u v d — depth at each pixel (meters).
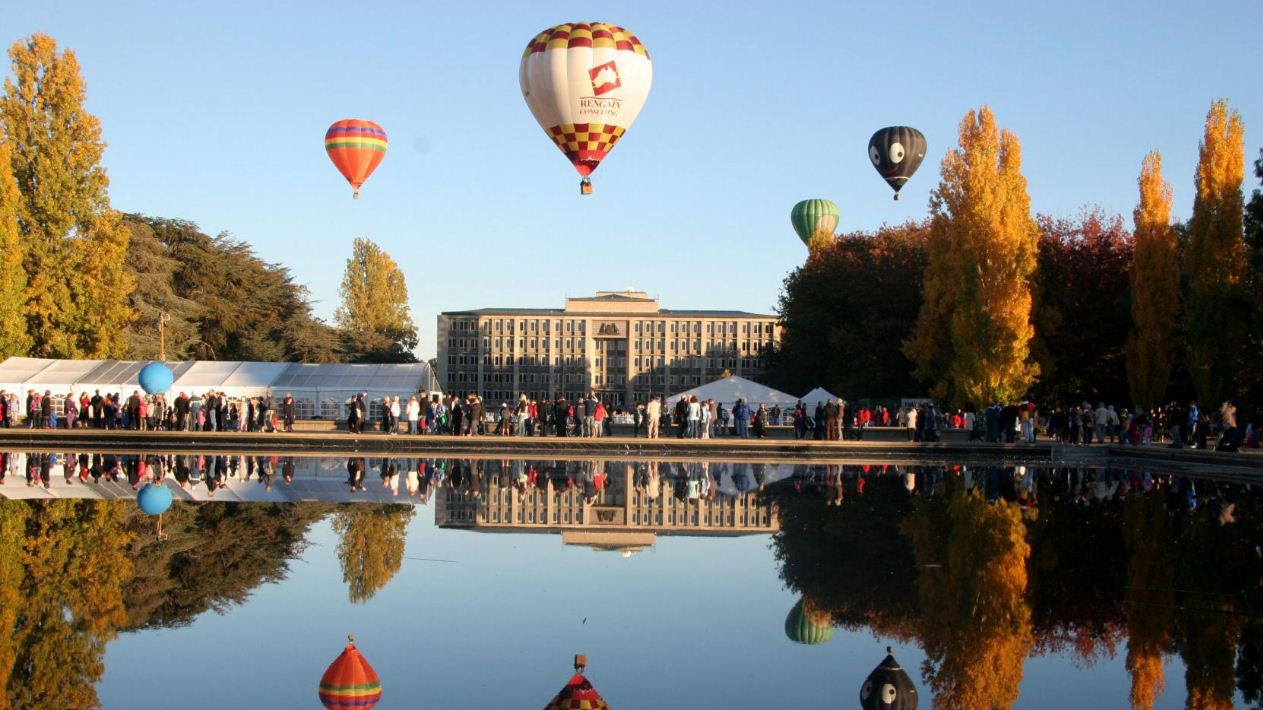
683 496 23.89
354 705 8.93
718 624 11.90
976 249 48.22
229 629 11.45
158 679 9.60
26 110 56.47
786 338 76.94
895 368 61.66
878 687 9.59
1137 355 49.50
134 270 69.12
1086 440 43.03
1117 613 12.47
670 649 10.84
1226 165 45.44
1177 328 49.78
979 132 48.94
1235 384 45.41
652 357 157.62
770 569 15.08
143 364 52.47
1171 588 13.81
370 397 52.94
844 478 28.73
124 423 43.19
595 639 11.21
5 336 53.22
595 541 17.45
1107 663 10.39
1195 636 11.41
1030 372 48.06
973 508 21.89
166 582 13.70
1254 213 43.38
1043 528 19.00
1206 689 9.60
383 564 15.20
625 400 157.88
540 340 157.75
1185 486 27.39
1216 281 45.25
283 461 32.19
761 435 47.34
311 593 13.23
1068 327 54.47
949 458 37.44
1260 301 42.56
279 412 47.19
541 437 39.72
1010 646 11.01
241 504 21.17
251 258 82.75
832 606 12.76
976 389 47.97
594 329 157.75
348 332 93.81
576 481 27.14
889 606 12.78
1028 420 41.91
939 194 50.31
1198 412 38.53
